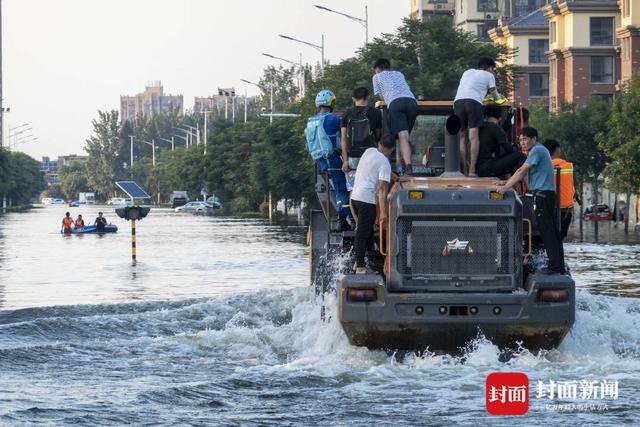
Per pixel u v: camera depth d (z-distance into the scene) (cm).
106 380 2819
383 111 3369
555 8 18488
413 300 2808
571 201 3362
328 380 2753
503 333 2841
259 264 7325
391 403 2505
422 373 2803
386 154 2961
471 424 2297
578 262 7231
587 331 3297
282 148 15962
